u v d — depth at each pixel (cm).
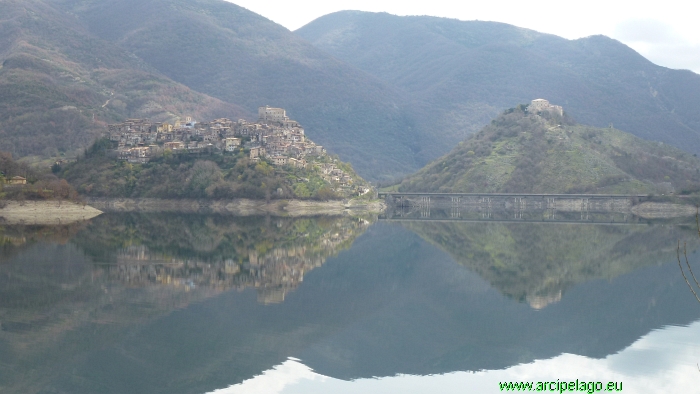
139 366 6475
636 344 7562
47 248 13512
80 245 14250
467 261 14200
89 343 7094
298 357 6944
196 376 6262
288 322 8262
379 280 11625
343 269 12788
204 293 9694
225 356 6856
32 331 7431
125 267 11494
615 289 10856
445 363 6900
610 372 6569
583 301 9894
